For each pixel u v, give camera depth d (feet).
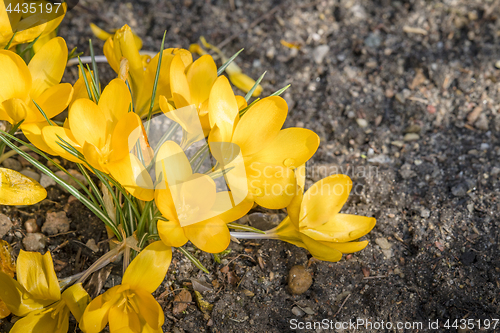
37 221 1.39
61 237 1.38
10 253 1.33
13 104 1.21
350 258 1.40
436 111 1.57
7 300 1.22
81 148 1.21
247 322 1.33
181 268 1.37
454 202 1.46
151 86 1.29
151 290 1.22
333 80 1.62
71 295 1.22
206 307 1.34
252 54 1.66
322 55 1.66
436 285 1.37
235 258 1.39
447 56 1.64
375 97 1.59
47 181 1.41
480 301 1.35
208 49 1.66
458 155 1.52
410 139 1.55
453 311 1.35
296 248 1.40
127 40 1.26
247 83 1.56
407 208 1.46
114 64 1.31
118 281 1.34
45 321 1.23
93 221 1.39
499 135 1.54
